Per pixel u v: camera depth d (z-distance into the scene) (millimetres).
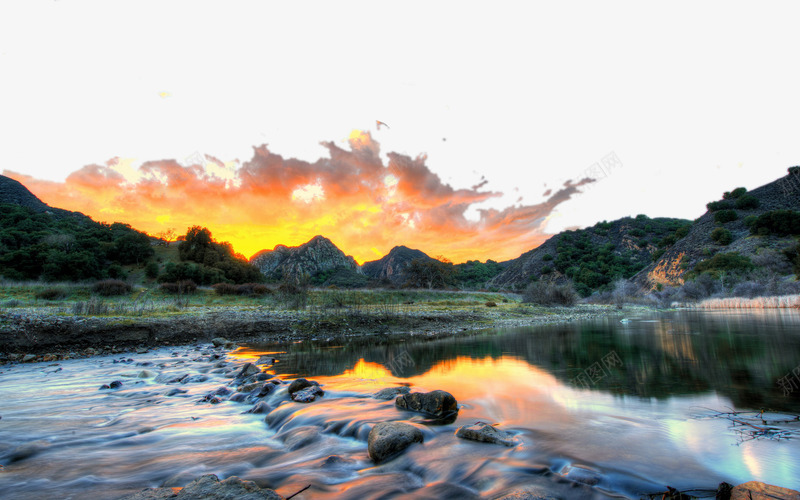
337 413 5492
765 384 6457
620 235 130250
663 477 3170
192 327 16094
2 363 11039
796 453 3576
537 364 9148
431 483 3387
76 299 27922
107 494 3373
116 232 75750
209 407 6492
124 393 7508
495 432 4332
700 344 11250
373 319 20203
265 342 15484
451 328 19984
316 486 3422
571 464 3496
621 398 5848
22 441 4809
